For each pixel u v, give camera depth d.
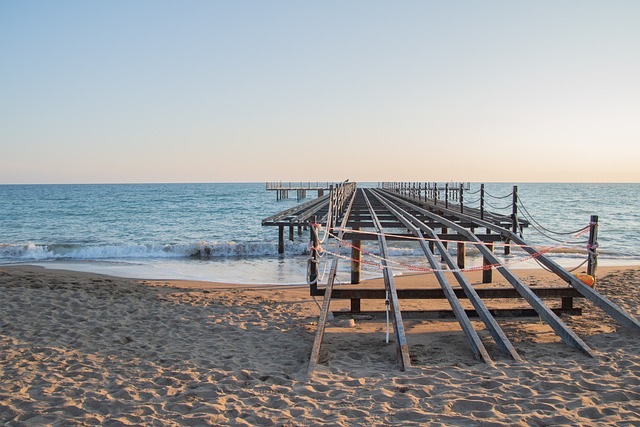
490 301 9.73
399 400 4.79
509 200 73.50
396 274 14.13
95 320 8.37
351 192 33.91
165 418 4.53
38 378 5.64
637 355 6.12
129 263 18.45
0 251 20.53
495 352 6.42
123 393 5.16
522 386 5.07
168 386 5.40
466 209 22.64
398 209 20.34
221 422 4.41
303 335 7.58
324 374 5.61
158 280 13.99
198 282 13.55
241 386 5.35
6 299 9.70
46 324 8.03
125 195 94.06
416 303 10.02
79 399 5.00
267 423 4.36
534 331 7.39
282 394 5.04
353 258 10.95
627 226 33.25
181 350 6.82
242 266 17.48
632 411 4.48
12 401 4.94
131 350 6.80
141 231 33.16
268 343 7.20
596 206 58.72
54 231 33.31
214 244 21.03
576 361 5.96
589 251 9.78
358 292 8.27
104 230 33.91
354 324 8.14
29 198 81.38
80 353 6.63
